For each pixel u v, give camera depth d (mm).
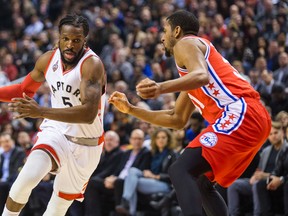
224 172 6422
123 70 17547
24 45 20562
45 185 12539
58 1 24406
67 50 6668
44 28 22781
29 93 7371
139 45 18312
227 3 20375
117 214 12016
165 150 11891
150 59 18469
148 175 11789
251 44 17000
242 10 19750
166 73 15836
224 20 20188
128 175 11766
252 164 11055
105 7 22391
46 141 6852
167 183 11773
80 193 7312
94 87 6586
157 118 7203
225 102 6492
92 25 21812
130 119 14203
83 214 12414
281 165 10625
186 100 7078
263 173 10719
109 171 12375
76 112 6406
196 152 6312
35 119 15625
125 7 22156
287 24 18094
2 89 7328
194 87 6020
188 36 6613
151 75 17516
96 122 6984
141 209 11914
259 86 14266
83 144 7016
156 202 11492
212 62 6520
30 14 23938
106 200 12391
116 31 20344
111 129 14227
